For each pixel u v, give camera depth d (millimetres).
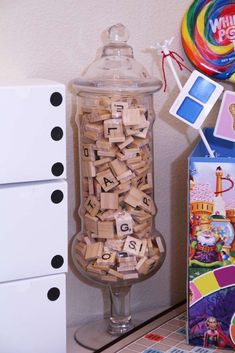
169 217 952
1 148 671
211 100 783
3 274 695
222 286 777
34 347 727
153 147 889
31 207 693
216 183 750
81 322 911
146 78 841
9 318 707
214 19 896
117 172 787
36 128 682
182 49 910
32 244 703
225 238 763
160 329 850
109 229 798
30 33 794
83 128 809
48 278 718
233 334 787
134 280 821
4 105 664
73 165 860
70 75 835
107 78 824
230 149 895
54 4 802
